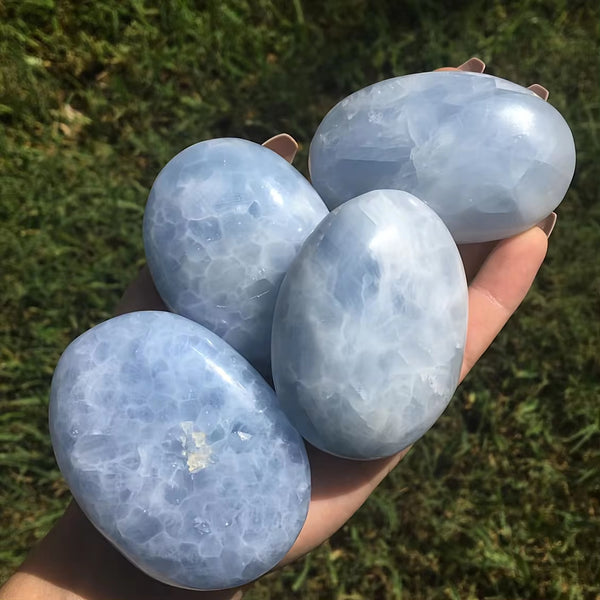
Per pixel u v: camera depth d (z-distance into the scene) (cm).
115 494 17
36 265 31
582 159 32
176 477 17
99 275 31
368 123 20
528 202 20
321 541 21
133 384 17
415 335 17
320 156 21
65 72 33
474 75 21
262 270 19
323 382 17
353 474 21
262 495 17
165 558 17
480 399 30
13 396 31
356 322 17
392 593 29
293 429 18
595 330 30
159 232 19
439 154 20
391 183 20
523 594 29
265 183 19
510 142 20
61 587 20
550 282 31
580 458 30
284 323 17
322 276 17
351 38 33
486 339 22
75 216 31
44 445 30
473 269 24
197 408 17
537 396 30
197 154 20
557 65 33
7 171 32
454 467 30
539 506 30
